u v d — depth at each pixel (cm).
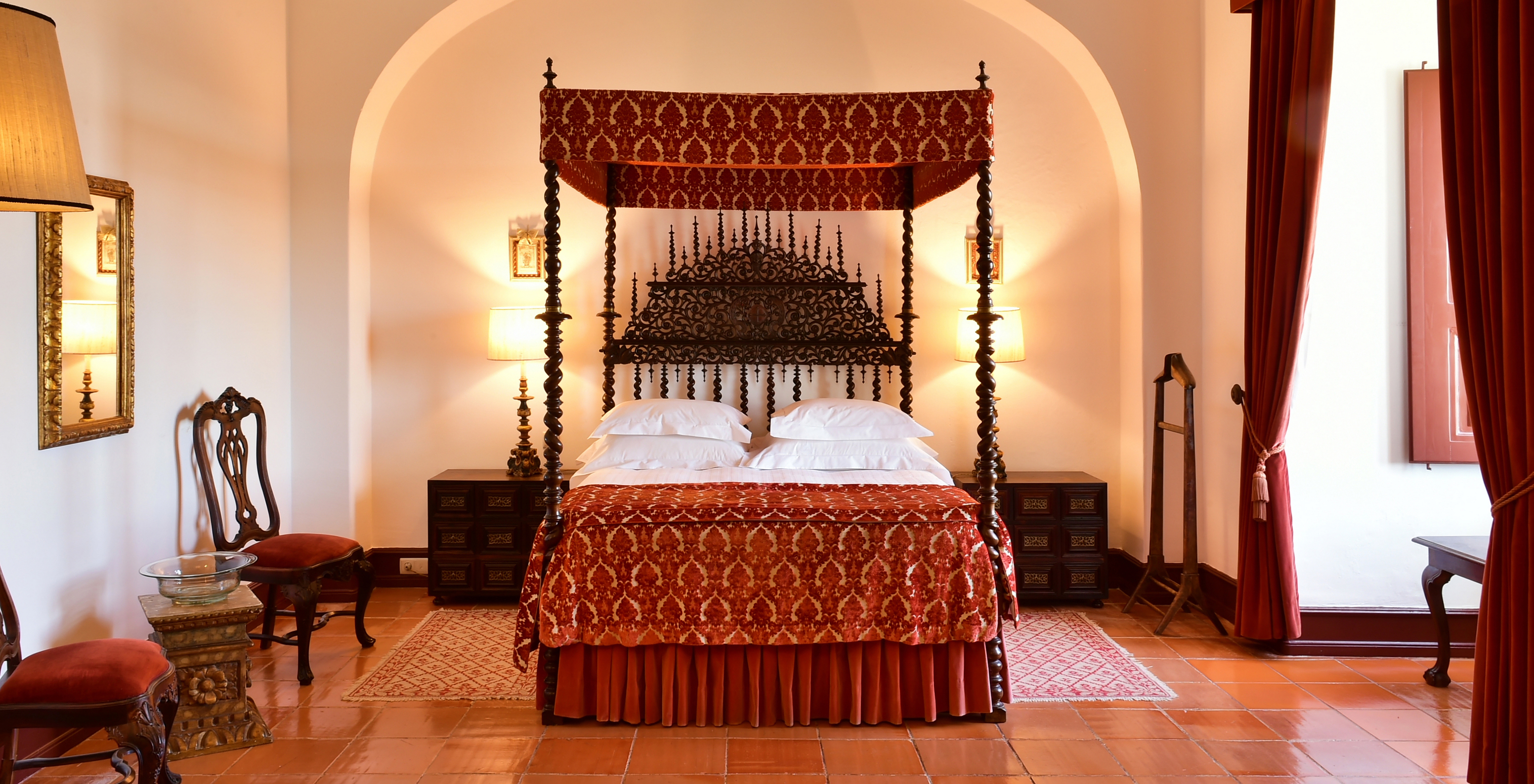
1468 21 266
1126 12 495
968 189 529
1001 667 338
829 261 530
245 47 446
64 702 240
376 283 525
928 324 533
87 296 329
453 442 530
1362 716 341
